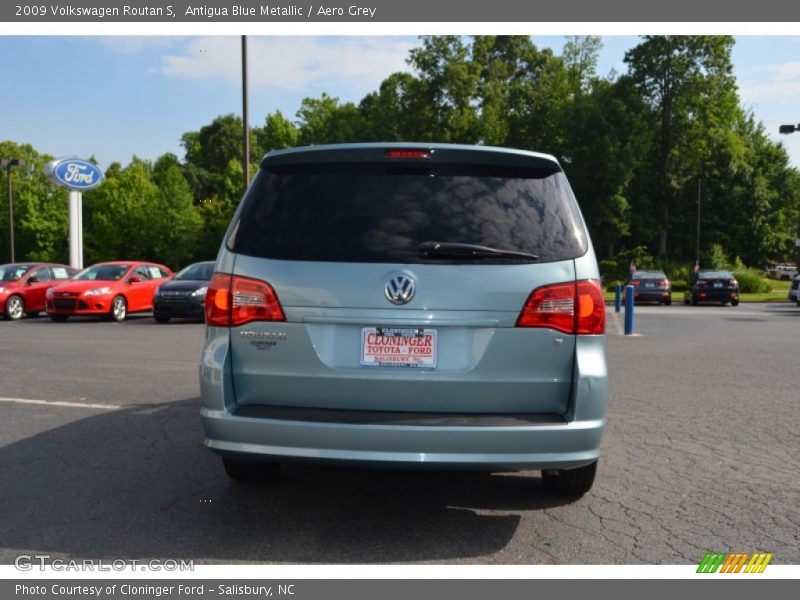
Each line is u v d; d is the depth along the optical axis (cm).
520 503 425
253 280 356
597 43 7381
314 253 352
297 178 366
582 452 343
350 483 462
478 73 6259
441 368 346
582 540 368
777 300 3856
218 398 354
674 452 541
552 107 6762
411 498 433
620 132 6506
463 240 347
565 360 349
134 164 8094
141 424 614
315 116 8019
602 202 6431
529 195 360
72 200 3303
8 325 1736
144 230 7781
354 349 349
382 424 332
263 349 355
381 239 349
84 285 1858
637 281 3272
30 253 7919
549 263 350
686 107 6919
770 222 7550
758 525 391
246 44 2628
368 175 360
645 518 400
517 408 349
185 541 362
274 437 340
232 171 8294
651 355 1140
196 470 483
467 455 332
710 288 3161
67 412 662
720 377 907
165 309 1772
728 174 7344
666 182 7150
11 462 500
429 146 355
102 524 383
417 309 343
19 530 374
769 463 512
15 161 4903
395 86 6875
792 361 1070
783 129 3091
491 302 344
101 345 1230
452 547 358
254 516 398
